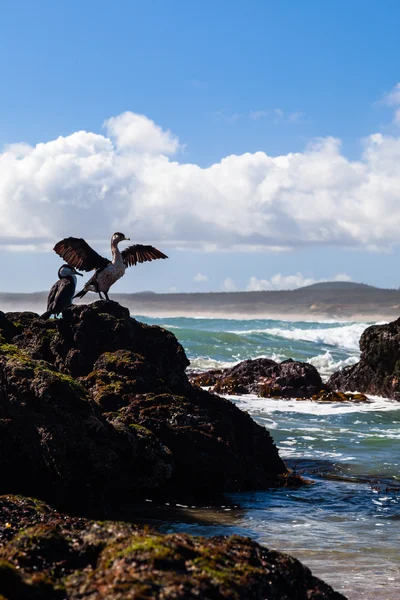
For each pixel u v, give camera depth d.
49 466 8.94
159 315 113.62
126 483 9.43
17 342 13.42
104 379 12.04
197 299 138.38
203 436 11.08
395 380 23.58
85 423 9.06
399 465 13.59
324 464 13.61
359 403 22.20
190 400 12.25
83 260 14.18
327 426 18.00
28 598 4.66
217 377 26.53
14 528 6.74
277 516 9.86
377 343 24.27
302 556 8.03
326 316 108.75
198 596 4.34
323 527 9.35
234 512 9.98
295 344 41.88
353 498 11.05
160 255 15.34
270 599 4.74
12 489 9.09
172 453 10.79
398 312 110.38
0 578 4.67
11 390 9.31
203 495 10.80
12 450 9.18
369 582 7.13
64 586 4.80
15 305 116.00
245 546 5.16
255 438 12.35
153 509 9.87
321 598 4.98
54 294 12.95
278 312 117.81
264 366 25.62
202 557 4.79
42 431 8.98
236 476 11.29
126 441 9.35
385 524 9.59
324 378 30.52
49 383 9.12
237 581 4.62
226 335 42.66
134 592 4.23
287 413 19.91
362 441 16.03
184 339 41.44
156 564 4.59
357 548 8.41
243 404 21.50
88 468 8.97
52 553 5.23
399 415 19.95
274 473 12.33
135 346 12.98
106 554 4.94
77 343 12.77
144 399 11.55
